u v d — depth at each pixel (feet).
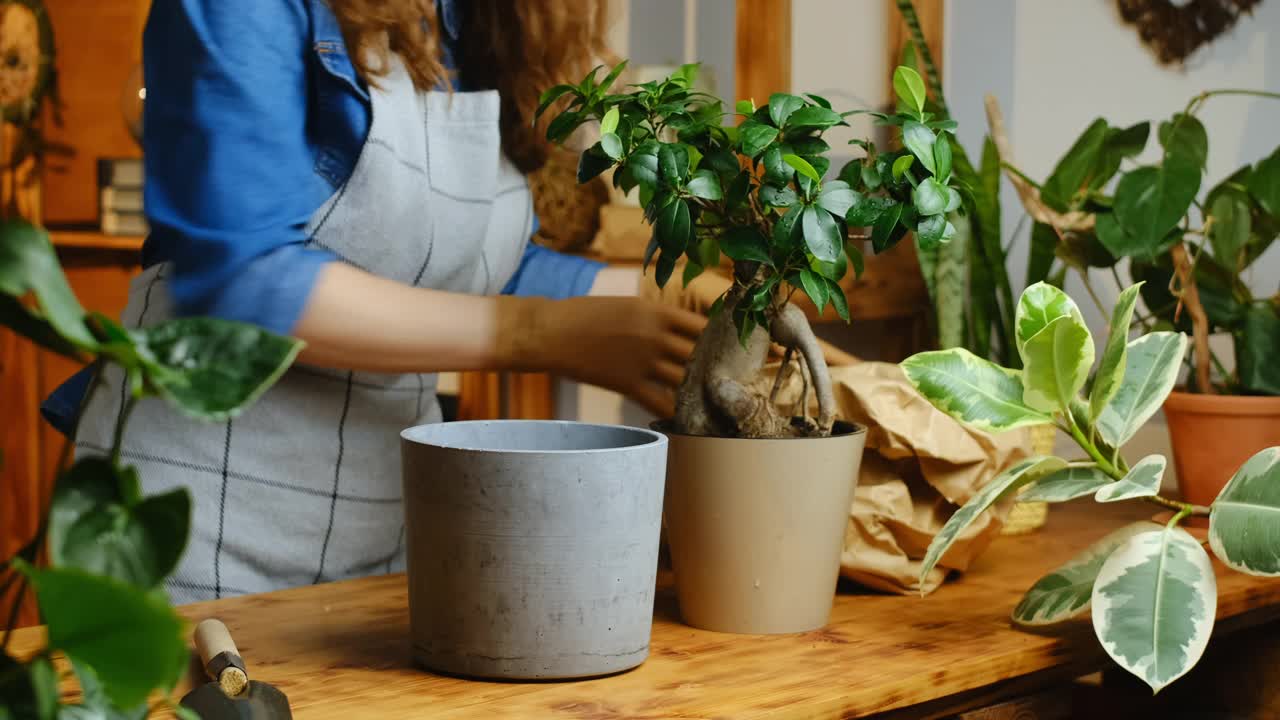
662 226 2.42
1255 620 3.14
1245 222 4.13
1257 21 5.01
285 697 2.00
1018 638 2.63
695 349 2.71
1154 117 5.13
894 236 2.58
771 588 2.61
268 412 3.57
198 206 3.08
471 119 3.59
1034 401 2.68
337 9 3.16
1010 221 5.32
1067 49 5.25
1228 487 2.61
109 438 3.62
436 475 2.24
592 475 2.21
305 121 3.28
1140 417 2.76
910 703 2.33
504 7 3.66
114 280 7.86
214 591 3.56
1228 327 4.17
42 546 1.21
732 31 5.32
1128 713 3.48
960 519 2.60
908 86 2.56
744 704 2.15
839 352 3.32
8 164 8.12
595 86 2.65
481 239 3.73
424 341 3.12
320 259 3.10
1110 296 5.08
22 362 8.04
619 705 2.14
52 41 8.02
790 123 2.47
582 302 3.21
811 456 2.56
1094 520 4.10
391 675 2.32
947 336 4.63
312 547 3.68
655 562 2.38
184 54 3.09
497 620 2.23
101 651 1.05
